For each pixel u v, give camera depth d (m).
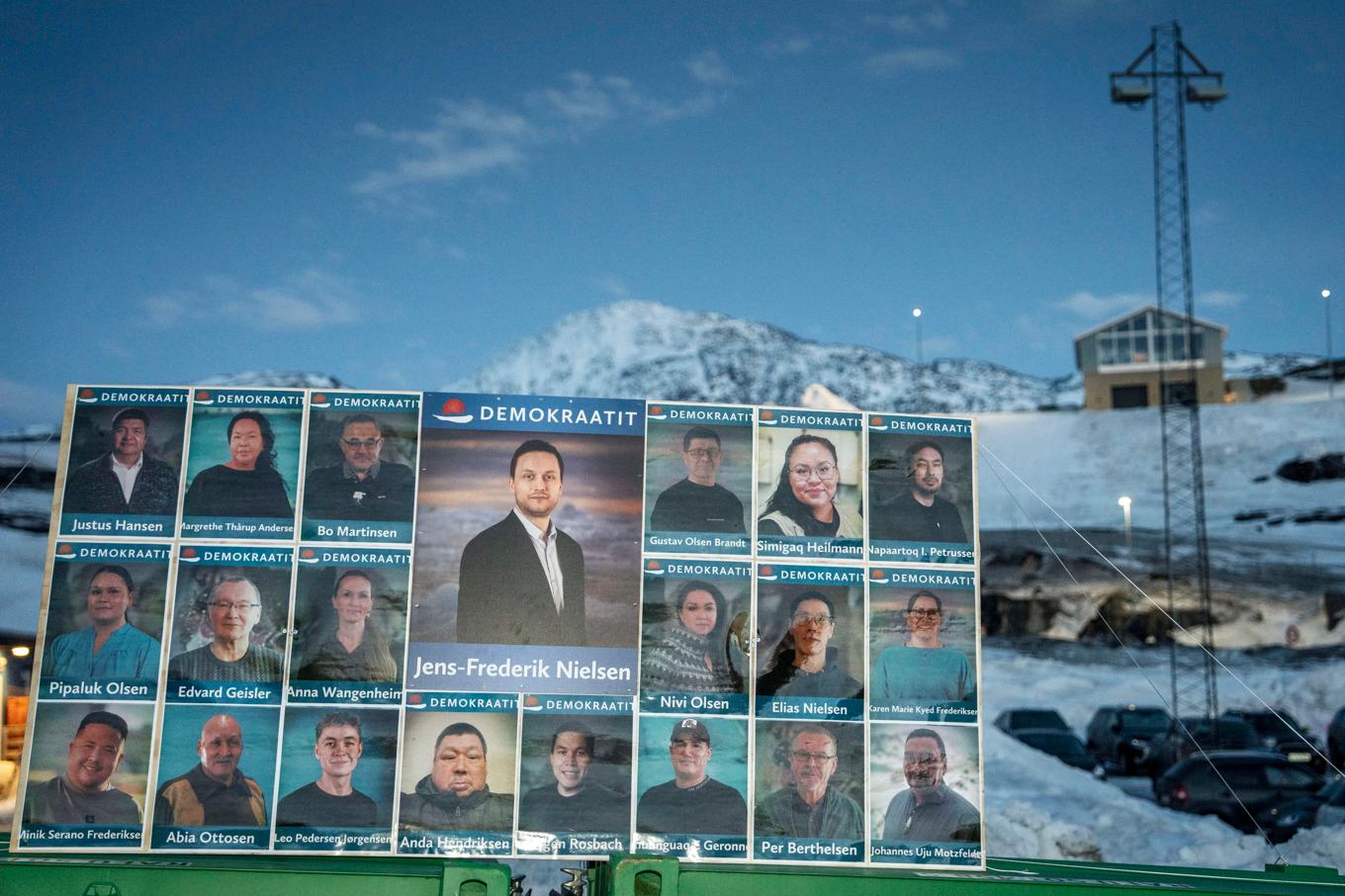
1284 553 60.72
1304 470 69.69
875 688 8.66
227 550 8.49
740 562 8.74
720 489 8.84
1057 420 81.38
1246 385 85.69
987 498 71.19
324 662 8.39
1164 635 54.31
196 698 8.27
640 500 8.76
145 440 8.61
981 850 8.46
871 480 8.97
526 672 8.47
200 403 8.69
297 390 8.73
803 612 8.73
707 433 8.91
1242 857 17.28
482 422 8.78
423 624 8.48
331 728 8.30
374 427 8.73
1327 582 56.25
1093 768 31.66
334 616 8.45
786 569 8.77
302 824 8.16
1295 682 42.38
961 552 8.93
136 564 8.43
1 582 40.56
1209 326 81.81
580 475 8.76
